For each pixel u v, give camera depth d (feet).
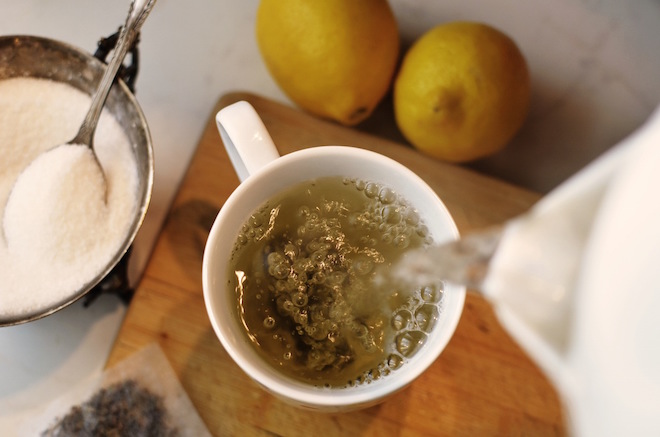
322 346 0.99
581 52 1.36
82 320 1.19
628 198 0.45
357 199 1.04
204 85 1.34
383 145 1.25
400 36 1.34
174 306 1.15
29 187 1.10
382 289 1.01
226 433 1.10
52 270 1.08
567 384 0.48
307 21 1.10
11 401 1.15
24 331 1.18
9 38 1.11
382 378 0.96
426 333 0.98
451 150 1.17
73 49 1.12
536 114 1.33
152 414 1.11
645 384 0.43
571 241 0.49
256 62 1.35
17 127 1.15
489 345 1.14
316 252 1.03
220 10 1.37
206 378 1.12
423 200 1.00
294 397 0.89
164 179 1.28
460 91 1.10
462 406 1.12
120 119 1.14
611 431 0.44
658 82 1.34
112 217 1.12
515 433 1.11
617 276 0.44
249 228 1.03
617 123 1.33
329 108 1.18
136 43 1.13
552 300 0.49
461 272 0.68
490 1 1.37
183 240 1.18
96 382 1.12
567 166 1.31
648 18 1.37
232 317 0.98
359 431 1.11
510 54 1.12
